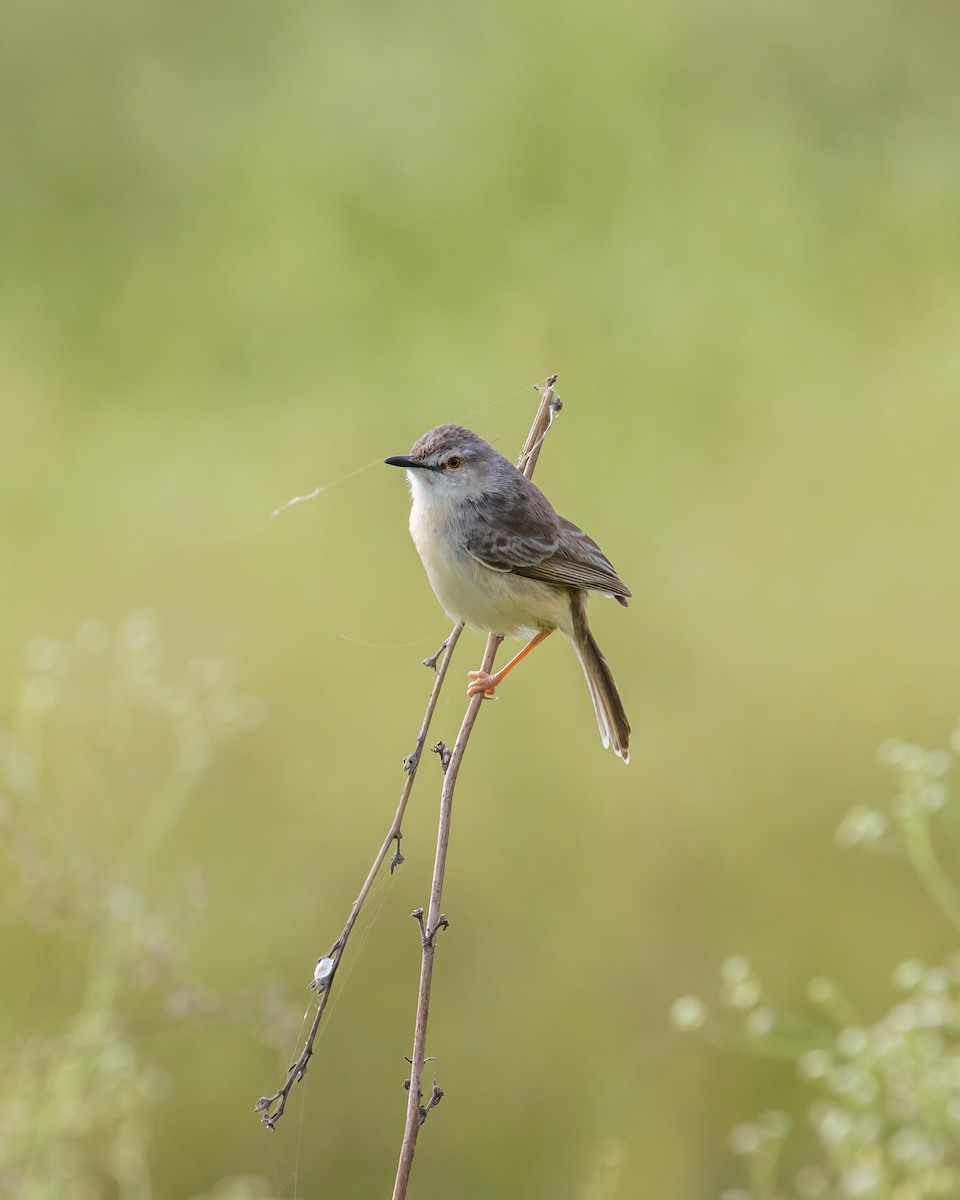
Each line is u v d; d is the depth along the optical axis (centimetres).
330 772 1213
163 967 876
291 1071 541
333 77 2114
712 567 1423
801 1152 986
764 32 2144
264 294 1872
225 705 1043
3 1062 851
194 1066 1020
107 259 1933
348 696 1295
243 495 1569
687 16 2148
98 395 1772
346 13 2208
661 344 1758
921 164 2012
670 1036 1036
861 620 1333
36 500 1591
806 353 1745
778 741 1220
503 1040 1039
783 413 1653
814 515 1499
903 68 2138
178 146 2056
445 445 853
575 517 1516
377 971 1077
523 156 1994
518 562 839
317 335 1823
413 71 2109
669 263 1855
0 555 1495
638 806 1174
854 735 1224
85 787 1149
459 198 1967
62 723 1195
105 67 2114
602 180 1984
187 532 1518
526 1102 1012
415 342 1778
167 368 1798
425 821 1163
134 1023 973
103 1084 818
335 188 1983
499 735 1238
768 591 1388
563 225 1923
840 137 2077
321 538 1492
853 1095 760
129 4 2145
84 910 874
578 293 1836
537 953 1087
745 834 1150
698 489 1554
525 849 1152
